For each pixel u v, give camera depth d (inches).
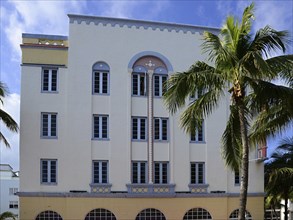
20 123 1055.0
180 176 1109.1
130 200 1068.5
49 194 1036.5
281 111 766.5
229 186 1141.7
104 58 1107.3
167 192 1088.2
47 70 1087.6
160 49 1140.5
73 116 1073.5
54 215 1041.5
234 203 1135.6
